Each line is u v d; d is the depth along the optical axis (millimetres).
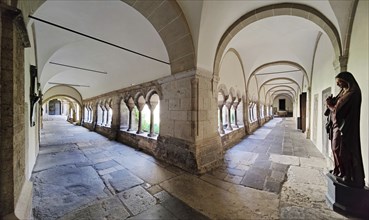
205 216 2027
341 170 2150
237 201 2346
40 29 3615
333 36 3305
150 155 4816
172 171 3520
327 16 3318
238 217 2000
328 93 4523
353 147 2023
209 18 3420
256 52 6910
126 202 2328
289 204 2262
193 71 3627
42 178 3139
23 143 1669
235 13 3834
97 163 4066
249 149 5355
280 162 4066
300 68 7445
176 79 4070
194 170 3416
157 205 2252
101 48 5195
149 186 2814
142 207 2209
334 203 2104
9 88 1195
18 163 1412
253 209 2154
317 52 5754
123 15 3701
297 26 4758
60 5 3117
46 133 9383
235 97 7043
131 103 7141
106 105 9328
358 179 2012
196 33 3447
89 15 3566
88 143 6703
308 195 2490
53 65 6312
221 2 3355
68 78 8984
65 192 2604
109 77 7648
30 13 2002
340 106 2049
